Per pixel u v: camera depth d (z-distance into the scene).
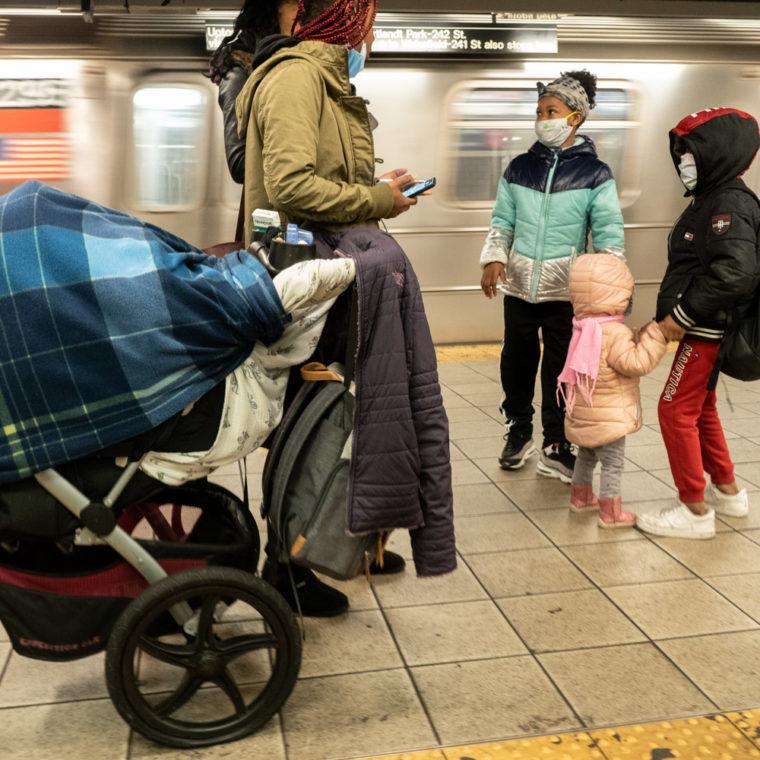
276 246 1.93
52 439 1.74
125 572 1.93
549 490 3.73
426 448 2.07
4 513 1.81
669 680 2.24
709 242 2.82
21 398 1.71
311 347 2.05
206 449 1.92
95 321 1.71
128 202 6.09
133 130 5.98
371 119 2.48
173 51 5.91
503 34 6.26
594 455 3.36
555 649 2.40
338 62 2.22
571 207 3.62
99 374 1.73
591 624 2.54
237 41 2.72
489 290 3.91
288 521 2.04
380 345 2.00
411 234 6.52
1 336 1.67
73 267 1.69
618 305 3.10
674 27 6.61
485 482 3.84
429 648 2.41
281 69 2.15
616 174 6.80
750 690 2.19
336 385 2.09
